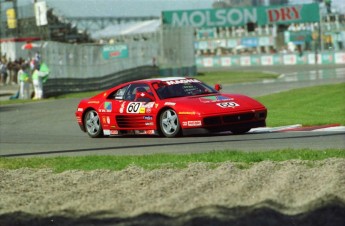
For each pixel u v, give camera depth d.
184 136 23.22
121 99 24.55
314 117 28.78
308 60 109.00
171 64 83.44
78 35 91.62
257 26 119.94
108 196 12.05
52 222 10.36
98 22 105.81
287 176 12.77
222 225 9.64
